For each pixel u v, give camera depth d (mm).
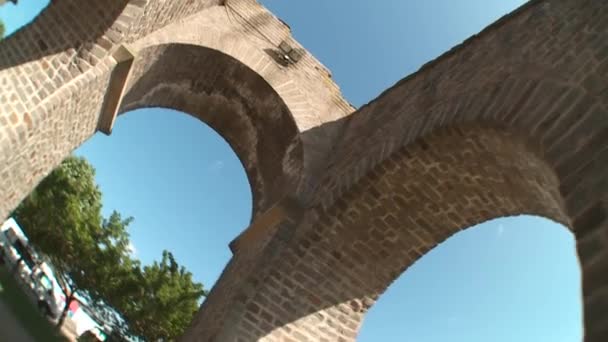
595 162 2973
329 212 6758
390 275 7387
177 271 20984
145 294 20016
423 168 6039
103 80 6617
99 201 22141
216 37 8258
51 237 20438
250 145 9812
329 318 7301
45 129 5965
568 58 4062
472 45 6227
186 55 8125
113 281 20094
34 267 25328
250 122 9508
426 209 6535
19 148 5531
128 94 8180
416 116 6312
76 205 20828
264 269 6746
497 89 4824
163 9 6820
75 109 6508
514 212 5961
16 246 24797
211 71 8727
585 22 4246
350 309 7426
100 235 20922
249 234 7766
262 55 8719
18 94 5352
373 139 7129
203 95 9461
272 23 9172
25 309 19250
